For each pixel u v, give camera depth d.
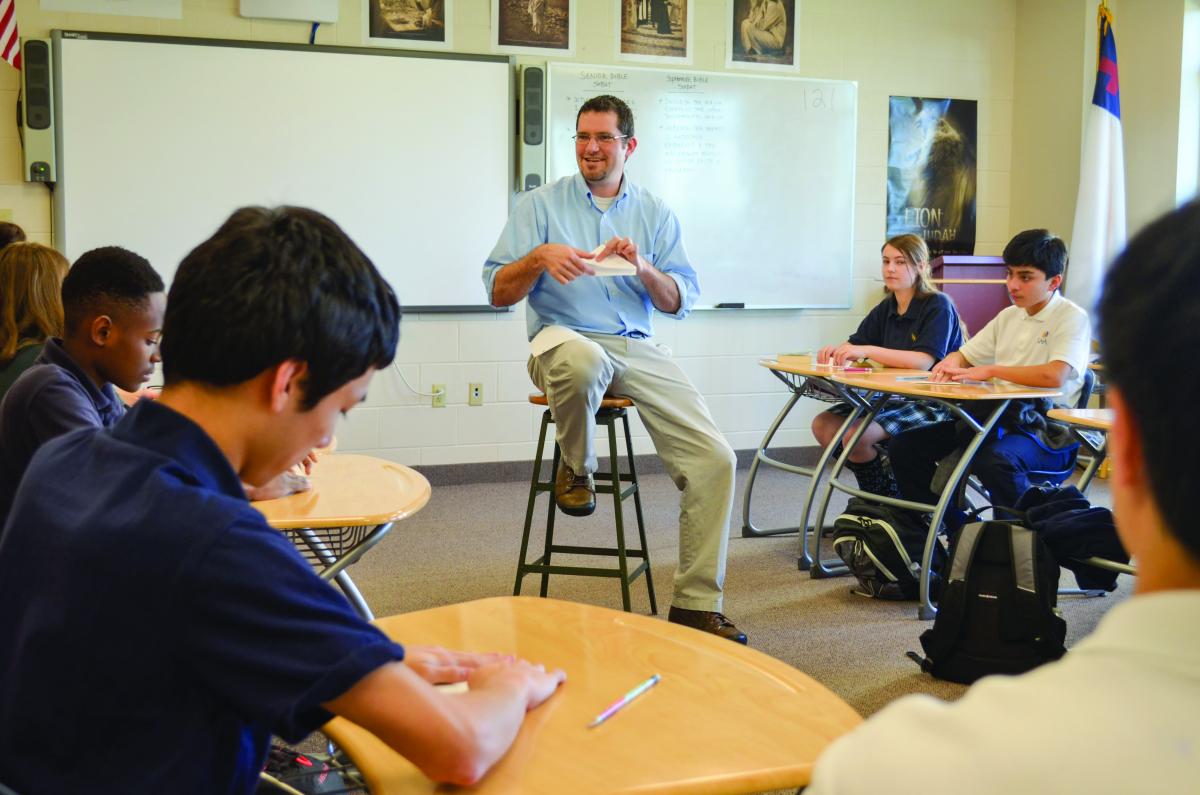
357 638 0.79
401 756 0.88
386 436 5.10
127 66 4.62
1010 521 2.77
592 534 4.23
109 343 1.68
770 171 5.52
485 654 1.09
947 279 5.42
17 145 4.58
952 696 2.60
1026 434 3.46
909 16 5.73
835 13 5.60
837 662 2.84
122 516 0.77
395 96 4.95
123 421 0.85
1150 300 0.41
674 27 5.32
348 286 0.82
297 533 1.97
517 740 0.95
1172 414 0.40
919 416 3.72
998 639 2.65
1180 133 5.26
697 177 5.41
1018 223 5.95
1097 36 5.45
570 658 1.16
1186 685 0.40
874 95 5.71
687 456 3.03
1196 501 0.40
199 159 4.74
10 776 0.81
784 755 0.93
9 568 0.82
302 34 4.84
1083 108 5.48
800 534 3.75
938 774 0.43
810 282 5.64
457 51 5.01
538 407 5.29
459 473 5.21
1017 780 0.41
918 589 3.38
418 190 5.02
